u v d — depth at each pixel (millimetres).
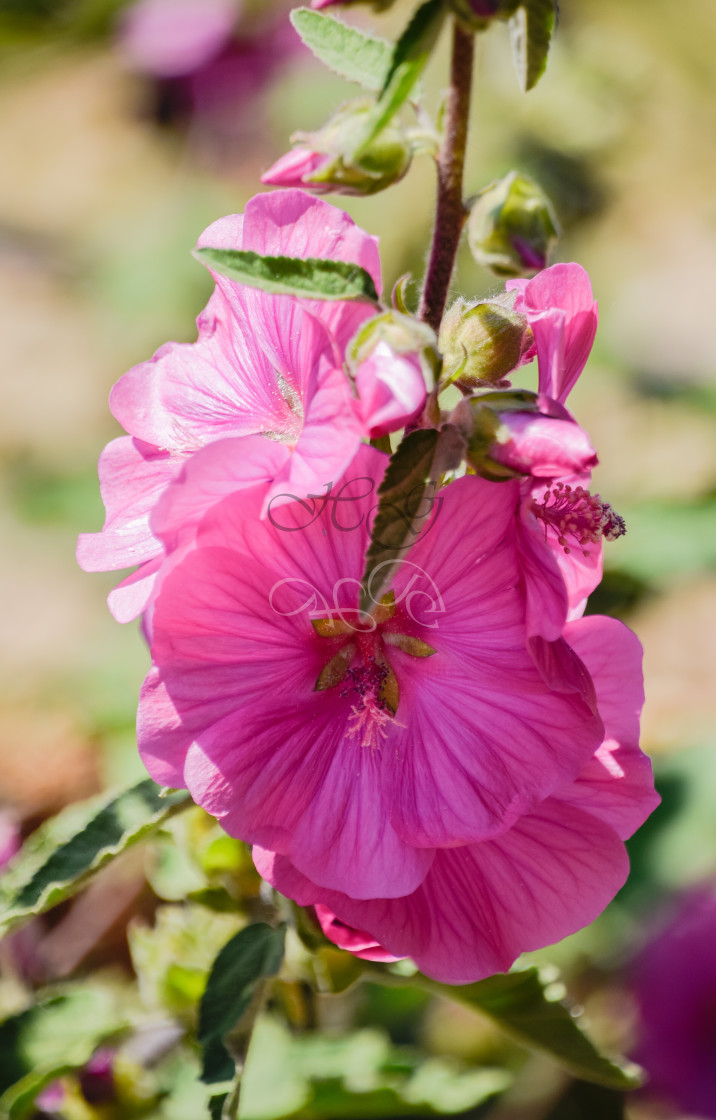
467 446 459
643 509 707
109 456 498
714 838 640
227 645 468
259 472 456
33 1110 561
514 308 492
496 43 861
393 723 480
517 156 889
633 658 484
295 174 469
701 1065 642
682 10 912
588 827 481
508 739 473
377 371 448
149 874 586
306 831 472
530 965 530
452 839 471
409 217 866
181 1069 592
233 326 490
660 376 911
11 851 612
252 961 508
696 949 643
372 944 490
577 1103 659
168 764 465
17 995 604
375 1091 599
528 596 459
